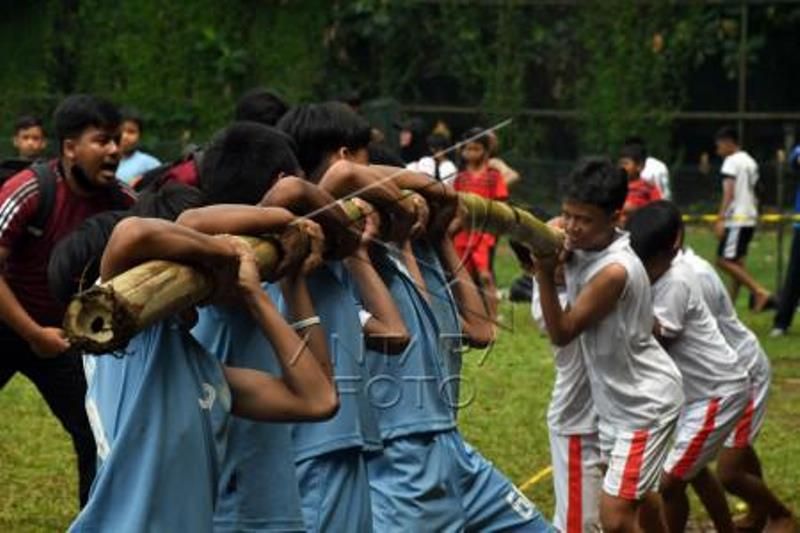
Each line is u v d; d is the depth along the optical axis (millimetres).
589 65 39812
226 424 6445
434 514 8336
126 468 6184
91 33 41094
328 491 7691
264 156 7328
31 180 10742
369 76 40719
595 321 9781
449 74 40281
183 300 6035
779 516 12367
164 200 7340
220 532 6809
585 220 9719
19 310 10508
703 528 12891
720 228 25953
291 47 40719
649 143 39781
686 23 39375
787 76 39375
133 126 18438
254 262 6410
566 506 10234
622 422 9914
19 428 16438
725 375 10953
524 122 40094
